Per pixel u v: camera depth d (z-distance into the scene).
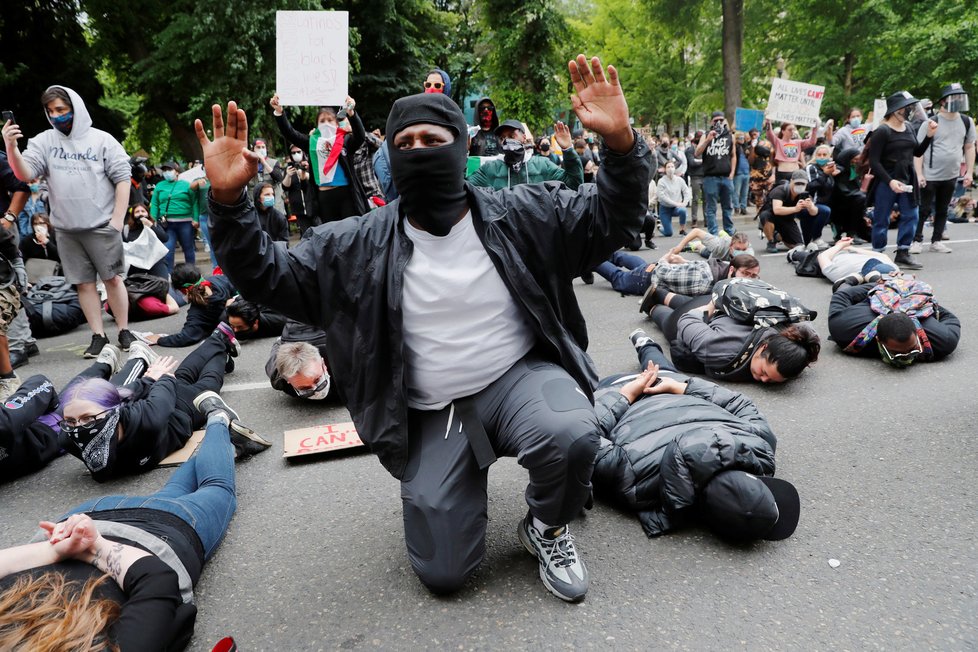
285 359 3.71
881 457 2.94
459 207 1.96
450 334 2.01
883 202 6.80
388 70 16.95
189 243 8.88
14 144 4.54
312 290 2.00
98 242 4.91
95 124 15.76
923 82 17.61
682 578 2.17
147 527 2.08
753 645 1.86
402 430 2.04
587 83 1.81
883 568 2.18
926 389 3.71
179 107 15.47
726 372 3.99
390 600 2.13
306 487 2.94
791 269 7.22
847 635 1.88
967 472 2.77
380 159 5.17
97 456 2.98
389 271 1.95
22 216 7.55
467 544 2.05
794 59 21.23
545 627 1.97
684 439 2.35
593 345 4.88
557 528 2.08
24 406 3.25
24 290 5.30
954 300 5.55
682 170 11.30
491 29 17.25
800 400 3.68
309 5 11.84
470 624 2.00
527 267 2.01
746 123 11.97
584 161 10.62
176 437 3.29
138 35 14.81
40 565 1.79
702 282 5.14
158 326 6.30
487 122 5.70
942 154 7.35
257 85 12.11
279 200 11.42
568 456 1.90
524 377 2.06
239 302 5.36
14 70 13.70
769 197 8.22
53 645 1.43
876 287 4.41
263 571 2.33
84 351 5.43
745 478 2.23
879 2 18.03
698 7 22.12
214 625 2.05
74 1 14.71
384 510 2.70
